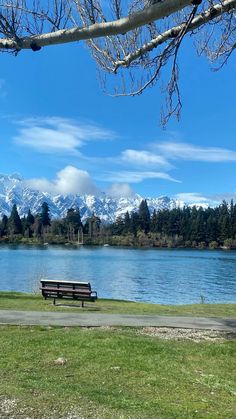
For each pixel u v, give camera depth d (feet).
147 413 20.25
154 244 574.56
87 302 65.31
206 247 556.51
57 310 52.13
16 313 47.34
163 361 29.27
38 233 624.18
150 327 41.16
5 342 32.78
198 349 32.99
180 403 22.03
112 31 15.67
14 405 20.43
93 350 30.99
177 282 174.50
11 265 240.12
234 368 28.94
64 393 22.33
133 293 137.28
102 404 21.07
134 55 23.89
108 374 26.14
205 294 138.21
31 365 27.37
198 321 45.80
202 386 24.88
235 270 238.27
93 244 592.60
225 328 41.98
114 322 43.19
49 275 187.21
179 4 14.16
